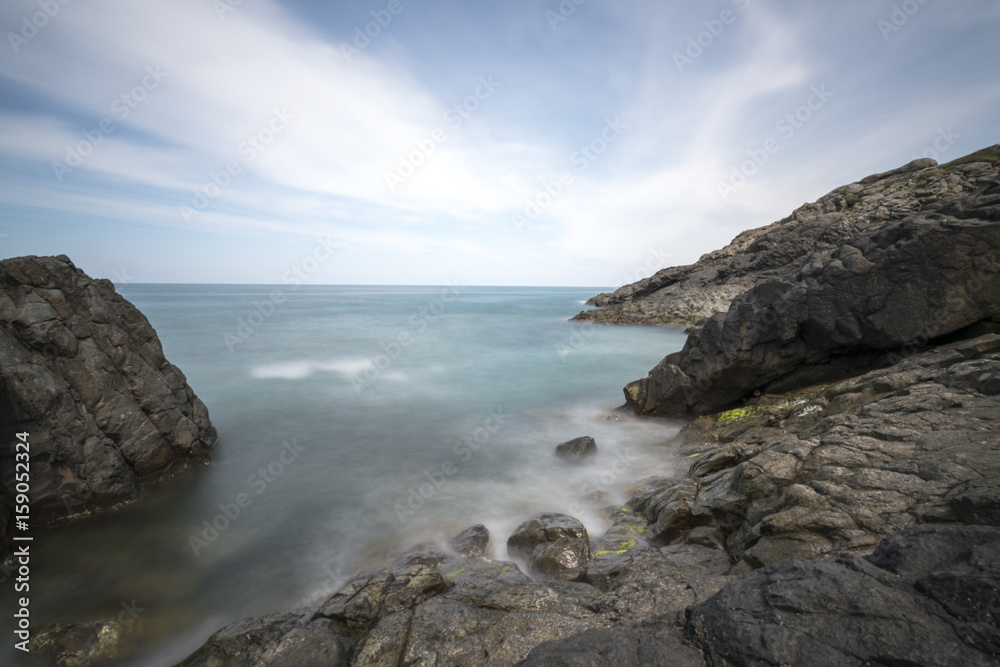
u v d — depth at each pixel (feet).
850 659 11.62
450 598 22.76
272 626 24.67
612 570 25.44
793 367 51.26
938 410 27.66
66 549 35.19
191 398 53.11
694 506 29.55
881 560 14.88
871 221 145.69
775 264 164.66
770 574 15.20
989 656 10.72
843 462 24.95
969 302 40.04
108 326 43.24
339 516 40.24
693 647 13.61
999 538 13.89
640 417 63.21
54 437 37.45
